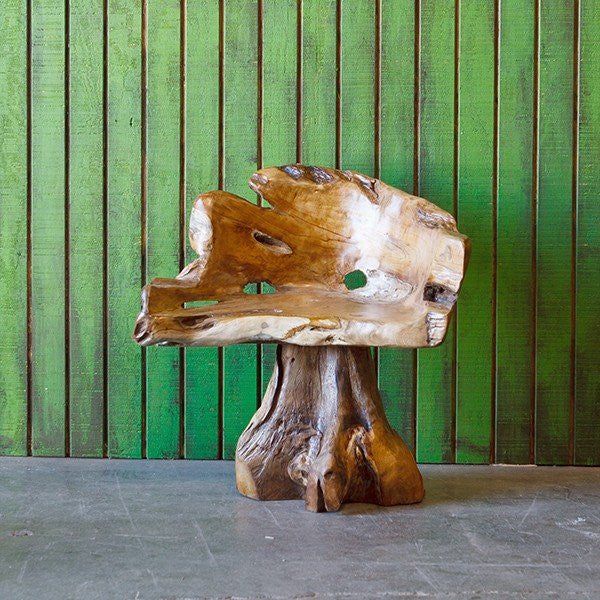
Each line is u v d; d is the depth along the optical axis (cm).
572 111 297
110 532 215
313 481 236
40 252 303
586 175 298
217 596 174
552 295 299
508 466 298
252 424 254
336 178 272
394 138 299
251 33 299
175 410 303
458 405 300
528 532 218
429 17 297
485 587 180
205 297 254
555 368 299
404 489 244
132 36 301
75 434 304
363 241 268
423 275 241
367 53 298
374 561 195
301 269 271
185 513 233
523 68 297
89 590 177
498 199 299
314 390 250
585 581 183
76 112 302
